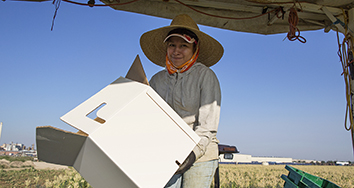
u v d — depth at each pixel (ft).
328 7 11.09
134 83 5.51
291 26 10.90
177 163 4.65
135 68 6.71
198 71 7.52
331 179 58.23
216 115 6.98
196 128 6.69
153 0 11.28
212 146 7.16
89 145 4.35
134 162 4.32
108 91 5.43
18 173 47.26
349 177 64.69
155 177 4.36
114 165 4.20
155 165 4.45
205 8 11.83
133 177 4.18
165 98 7.78
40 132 4.26
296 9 10.89
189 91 7.40
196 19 11.91
